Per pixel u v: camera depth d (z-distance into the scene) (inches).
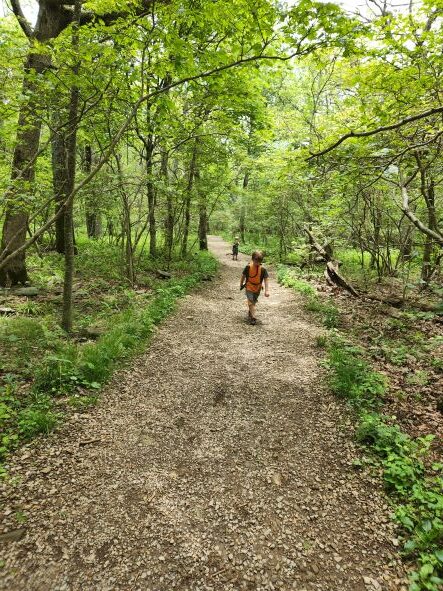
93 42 200.7
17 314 288.7
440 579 98.4
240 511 128.7
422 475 140.4
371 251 557.9
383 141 257.3
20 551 107.5
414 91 246.5
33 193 277.6
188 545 114.7
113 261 542.9
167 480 141.3
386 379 213.3
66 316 266.4
